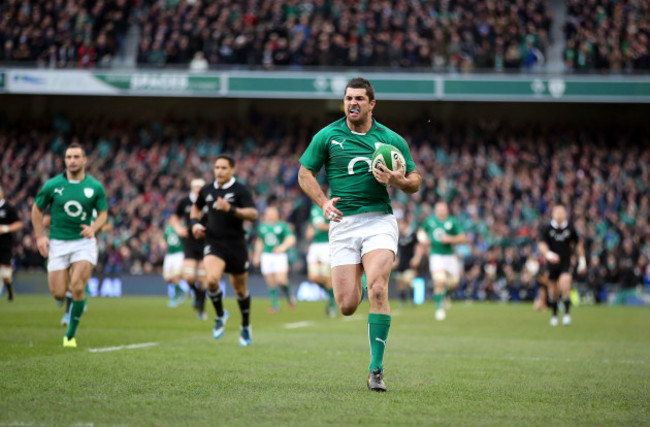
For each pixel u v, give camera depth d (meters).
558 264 56.00
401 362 30.09
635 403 21.03
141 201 112.69
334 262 22.72
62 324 45.41
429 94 113.19
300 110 131.00
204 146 123.69
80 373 24.52
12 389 21.14
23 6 119.25
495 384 24.27
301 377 24.89
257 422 17.33
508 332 47.94
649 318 65.75
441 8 121.75
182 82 114.44
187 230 52.00
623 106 124.94
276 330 46.50
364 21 120.38
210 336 40.62
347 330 46.97
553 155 120.38
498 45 116.50
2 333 39.19
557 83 111.94
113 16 123.19
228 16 121.00
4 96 126.31
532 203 110.62
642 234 104.12
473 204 110.44
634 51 114.44
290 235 70.19
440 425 17.38
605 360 32.22
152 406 19.06
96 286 103.69
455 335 44.97
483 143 122.75
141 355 30.14
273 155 121.94
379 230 22.47
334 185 23.02
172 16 121.12
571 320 62.00
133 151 122.62
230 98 127.12
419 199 111.94
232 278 35.66
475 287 101.19
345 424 17.27
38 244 33.75
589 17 118.62
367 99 22.80
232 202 34.97
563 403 20.83
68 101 128.88
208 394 21.09
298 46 116.38
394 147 22.47
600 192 112.06
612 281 100.00
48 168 119.50
